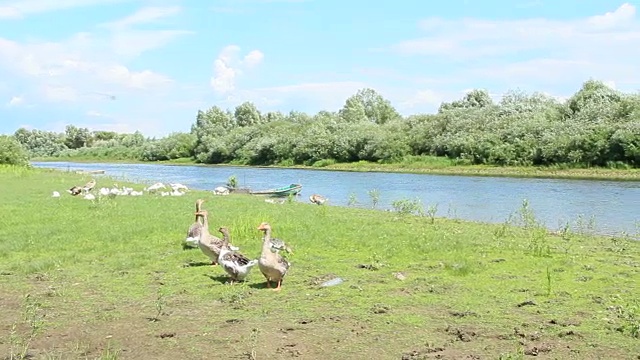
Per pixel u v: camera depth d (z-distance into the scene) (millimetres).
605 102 66500
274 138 91875
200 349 9555
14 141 67562
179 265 15414
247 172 74375
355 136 80875
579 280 13672
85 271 14781
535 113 71188
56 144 143500
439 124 77312
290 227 20703
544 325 10445
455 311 11250
